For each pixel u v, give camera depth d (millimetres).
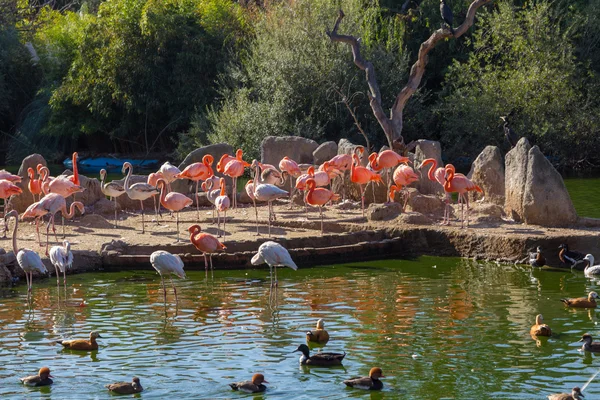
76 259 14984
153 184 18625
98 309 12359
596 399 8711
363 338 10891
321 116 32500
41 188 17828
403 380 9352
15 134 41812
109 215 18891
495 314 12016
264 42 32906
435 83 36406
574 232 15734
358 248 16000
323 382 9297
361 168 17406
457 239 16234
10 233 16812
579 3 34281
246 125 31453
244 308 12375
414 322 11609
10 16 38781
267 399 8781
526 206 16656
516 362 9922
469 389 9055
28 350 10445
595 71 33031
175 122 37281
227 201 15875
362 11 33375
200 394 8930
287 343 10688
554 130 31047
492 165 18531
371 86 23734
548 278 14305
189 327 11383
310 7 32750
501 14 32031
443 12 22031
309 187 16359
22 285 13977
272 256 12812
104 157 39594
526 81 31250
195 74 36969
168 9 37344
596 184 26969
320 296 13094
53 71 41062
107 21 37281
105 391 9023
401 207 17828
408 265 15492
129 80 37188
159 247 15492
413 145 23391
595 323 11547
